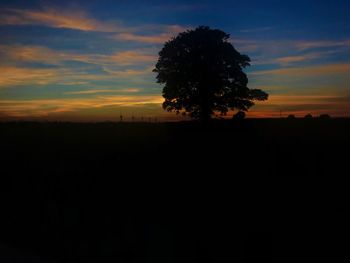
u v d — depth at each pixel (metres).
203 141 21.50
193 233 8.62
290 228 8.70
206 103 38.12
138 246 8.28
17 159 17.72
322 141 18.36
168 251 7.91
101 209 10.37
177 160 16.77
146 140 23.47
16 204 11.96
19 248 9.56
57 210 10.38
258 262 7.68
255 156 16.27
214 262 7.84
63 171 15.12
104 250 8.74
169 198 11.45
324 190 11.20
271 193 11.31
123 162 16.78
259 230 8.72
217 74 37.78
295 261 7.39
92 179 13.85
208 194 11.68
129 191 12.27
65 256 9.02
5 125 30.09
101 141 23.27
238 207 10.34
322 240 8.00
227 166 15.02
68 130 28.00
